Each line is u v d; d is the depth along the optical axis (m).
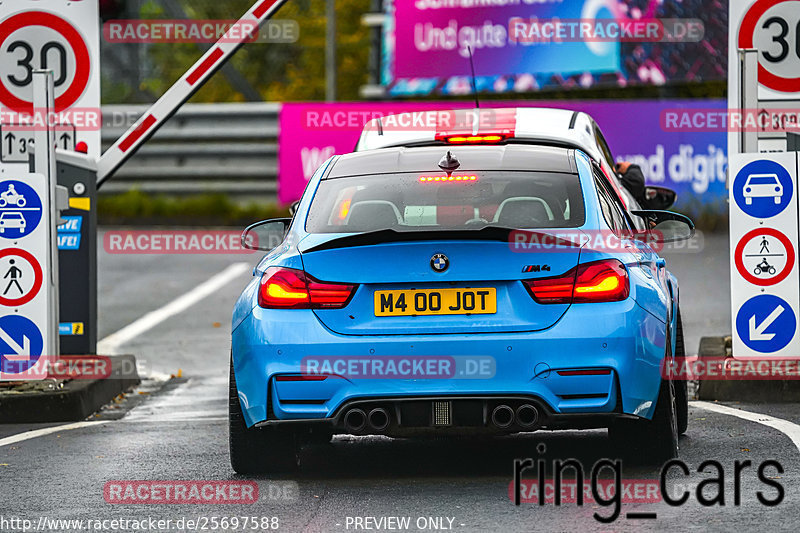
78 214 40.16
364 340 23.27
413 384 23.14
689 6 88.38
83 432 32.19
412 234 23.38
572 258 23.34
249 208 89.81
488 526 20.67
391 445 28.69
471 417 23.19
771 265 34.06
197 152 90.19
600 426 23.34
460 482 24.17
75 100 40.59
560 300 23.16
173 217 89.62
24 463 27.81
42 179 35.69
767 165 34.12
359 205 25.45
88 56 40.53
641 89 94.69
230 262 72.25
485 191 25.39
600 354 22.95
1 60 40.25
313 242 24.55
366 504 22.59
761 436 27.75
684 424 28.17
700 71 88.31
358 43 138.62
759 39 36.88
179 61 129.25
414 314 23.34
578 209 24.69
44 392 34.53
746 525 20.20
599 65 90.62
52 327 36.25
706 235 78.38
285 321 23.62
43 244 35.66
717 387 33.28
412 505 22.38
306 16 141.12
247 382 23.97
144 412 35.81
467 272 23.25
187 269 69.81
